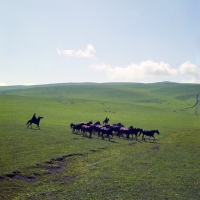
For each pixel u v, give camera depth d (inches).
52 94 6333.7
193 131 2165.4
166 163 1095.0
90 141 1483.8
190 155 1267.2
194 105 5049.2
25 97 4138.8
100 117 2849.4
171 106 4904.0
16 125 1818.4
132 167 1014.4
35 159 1016.9
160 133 2009.1
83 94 6314.0
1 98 3784.5
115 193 753.6
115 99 5733.3
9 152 1080.2
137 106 4229.8
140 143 1571.1
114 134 1892.2
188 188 816.9
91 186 797.2
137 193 761.0
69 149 1231.5
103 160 1104.2
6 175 825.5
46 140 1385.3
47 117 2501.2
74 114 2903.5
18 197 695.7
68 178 868.6
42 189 759.1
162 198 734.5
